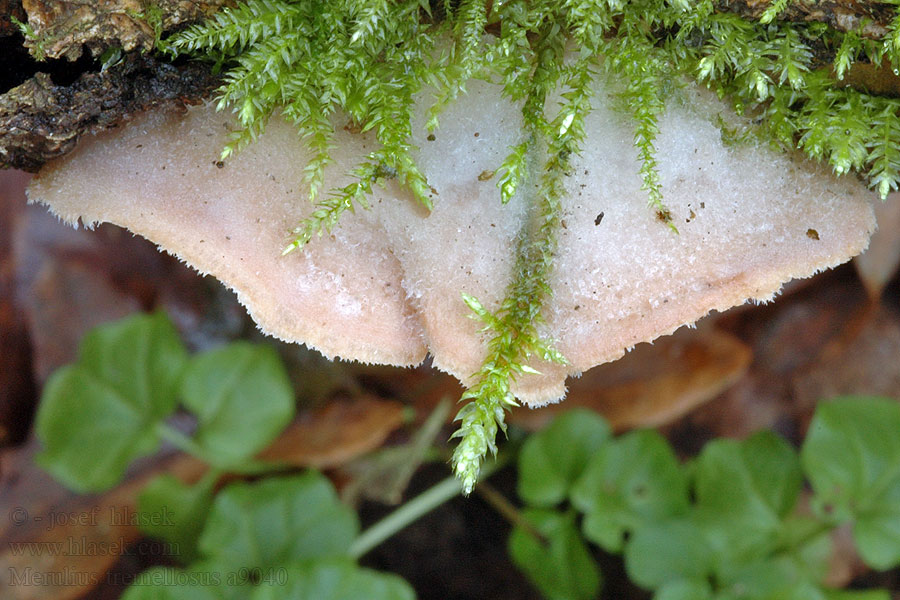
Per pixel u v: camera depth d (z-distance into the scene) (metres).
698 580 0.24
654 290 0.19
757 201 0.19
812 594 0.24
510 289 0.19
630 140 0.19
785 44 0.19
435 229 0.19
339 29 0.19
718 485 0.24
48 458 0.25
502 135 0.19
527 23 0.19
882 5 0.19
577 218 0.19
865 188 0.19
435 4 0.19
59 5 0.19
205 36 0.19
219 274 0.19
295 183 0.19
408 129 0.19
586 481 0.25
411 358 0.19
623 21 0.19
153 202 0.19
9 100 0.19
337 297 0.19
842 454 0.24
